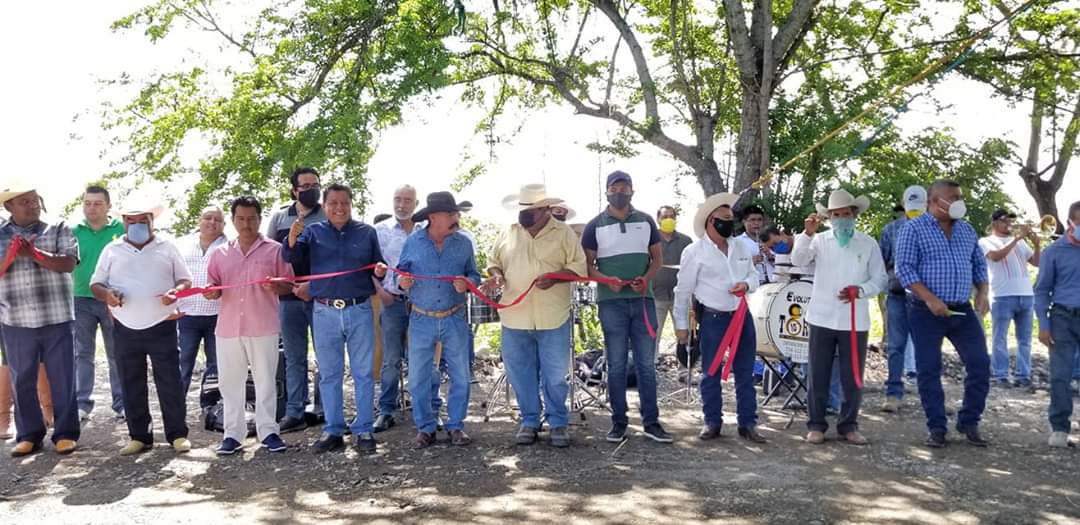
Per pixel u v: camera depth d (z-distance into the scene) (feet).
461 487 18.61
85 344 26.43
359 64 36.60
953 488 18.44
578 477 19.29
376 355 26.37
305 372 24.77
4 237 21.88
